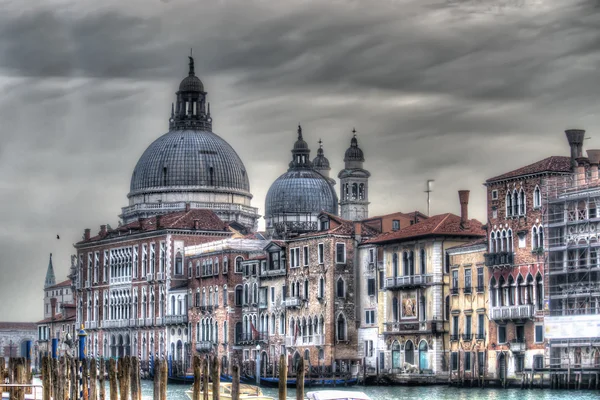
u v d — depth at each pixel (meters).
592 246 103.31
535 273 109.12
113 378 75.38
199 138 193.25
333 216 136.25
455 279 119.19
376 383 119.75
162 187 190.62
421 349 122.25
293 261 138.38
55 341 94.69
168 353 161.88
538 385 105.00
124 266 173.25
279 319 140.25
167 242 162.88
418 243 122.94
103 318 177.75
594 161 107.69
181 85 197.75
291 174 188.88
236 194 192.88
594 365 101.44
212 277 152.88
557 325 103.88
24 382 75.50
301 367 63.34
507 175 113.00
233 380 64.50
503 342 112.44
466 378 111.88
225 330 149.25
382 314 128.50
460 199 122.69
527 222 110.50
